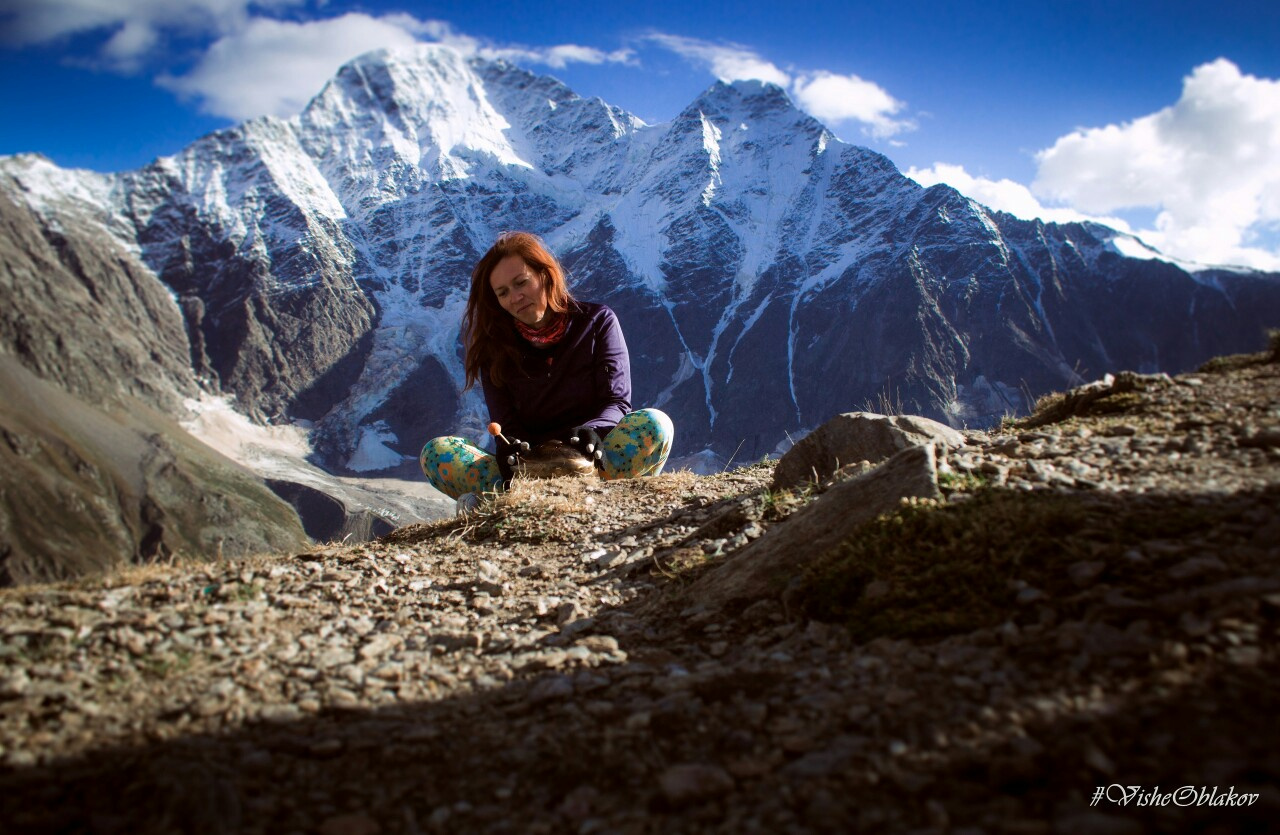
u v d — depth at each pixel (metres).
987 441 6.00
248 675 3.75
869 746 2.56
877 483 4.53
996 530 3.77
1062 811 2.04
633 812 2.48
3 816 2.57
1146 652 2.65
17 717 3.25
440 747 3.06
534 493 7.36
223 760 2.94
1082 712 2.44
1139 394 5.88
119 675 3.68
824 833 2.19
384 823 2.58
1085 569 3.31
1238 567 3.00
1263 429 4.42
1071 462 4.59
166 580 5.04
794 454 6.66
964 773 2.32
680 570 5.11
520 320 8.08
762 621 4.05
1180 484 3.98
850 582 3.91
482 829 2.51
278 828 2.54
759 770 2.59
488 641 4.32
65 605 4.40
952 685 2.82
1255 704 2.23
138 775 2.77
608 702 3.33
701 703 3.15
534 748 2.98
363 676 3.79
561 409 8.57
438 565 5.91
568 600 4.94
